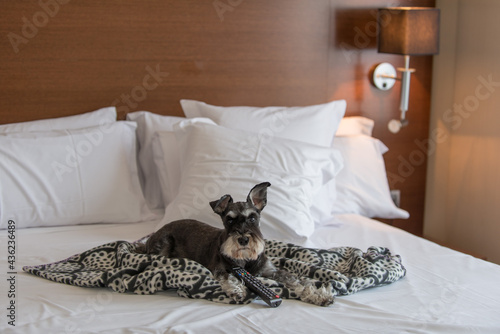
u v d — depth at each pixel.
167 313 1.69
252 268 1.92
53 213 2.63
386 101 3.55
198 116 3.04
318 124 2.99
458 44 3.47
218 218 2.39
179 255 2.13
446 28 3.53
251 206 1.91
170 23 3.08
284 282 1.90
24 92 2.91
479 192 3.40
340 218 2.91
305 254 2.13
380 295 1.89
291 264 2.05
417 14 3.08
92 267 2.10
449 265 2.21
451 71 3.54
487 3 3.23
